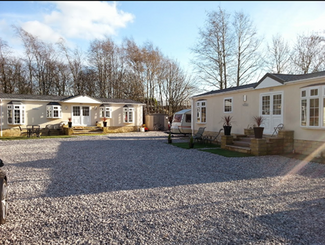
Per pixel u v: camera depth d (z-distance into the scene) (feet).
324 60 71.67
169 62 108.37
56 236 10.04
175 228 10.71
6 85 94.27
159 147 40.01
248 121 39.91
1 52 90.79
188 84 108.17
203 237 9.89
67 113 69.67
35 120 64.49
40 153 33.27
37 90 101.09
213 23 80.84
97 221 11.49
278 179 19.31
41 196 15.26
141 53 100.01
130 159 28.66
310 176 20.22
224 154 31.86
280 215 12.10
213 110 49.73
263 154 30.73
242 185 17.61
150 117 87.45
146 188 16.89
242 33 81.10
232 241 9.55
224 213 12.38
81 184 17.99
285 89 32.55
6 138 55.26
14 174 21.20
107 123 76.18
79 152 34.27
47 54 99.55
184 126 61.26
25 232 10.40
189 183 18.17
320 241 9.57
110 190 16.46
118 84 103.71
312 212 12.48
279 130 31.99
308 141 29.50
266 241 9.55
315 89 28.04
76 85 105.09
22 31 92.12
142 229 10.63
